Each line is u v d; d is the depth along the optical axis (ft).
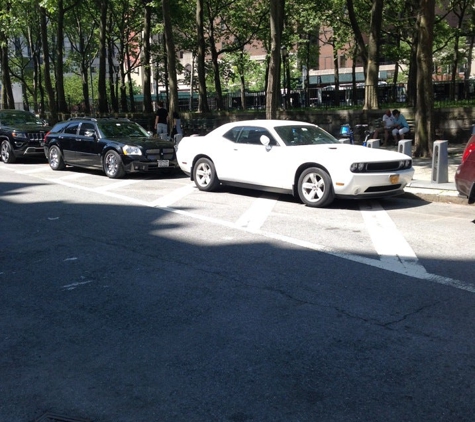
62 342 15.25
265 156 35.50
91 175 50.57
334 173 32.01
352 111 69.00
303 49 135.95
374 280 19.66
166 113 72.13
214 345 14.76
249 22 110.83
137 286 19.65
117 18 120.78
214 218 30.45
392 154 33.71
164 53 119.55
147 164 46.80
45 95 186.70
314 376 12.93
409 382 12.56
